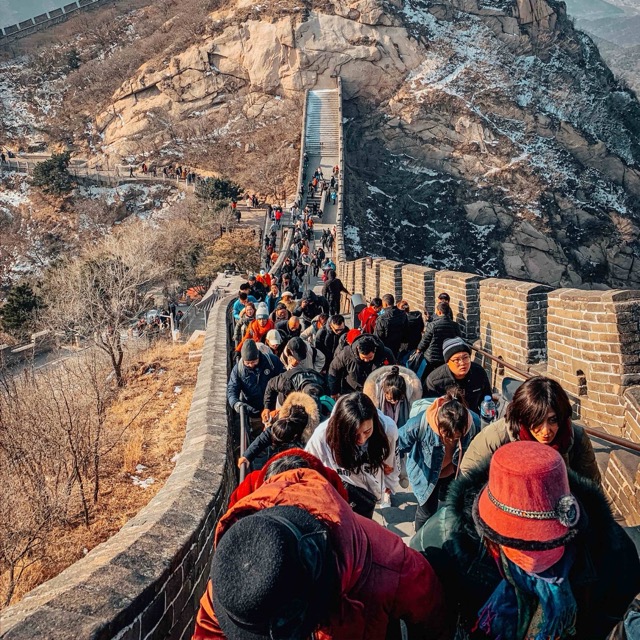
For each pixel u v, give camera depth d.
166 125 79.69
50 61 94.44
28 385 11.96
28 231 66.06
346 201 61.72
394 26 77.19
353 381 6.73
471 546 2.44
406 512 6.17
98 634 2.78
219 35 80.38
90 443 9.69
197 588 4.17
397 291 14.95
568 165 69.44
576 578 2.29
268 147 72.50
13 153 81.94
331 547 2.21
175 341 23.00
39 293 36.25
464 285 10.05
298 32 76.25
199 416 6.85
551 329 7.53
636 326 6.31
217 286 38.84
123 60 89.94
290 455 3.07
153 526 4.09
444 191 67.44
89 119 85.62
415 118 71.81
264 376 6.86
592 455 3.58
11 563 7.46
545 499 2.10
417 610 2.42
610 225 65.50
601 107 78.62
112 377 15.34
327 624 2.29
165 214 62.12
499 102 73.00
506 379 4.86
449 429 4.17
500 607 2.31
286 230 48.88
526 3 81.00
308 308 11.88
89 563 3.60
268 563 1.93
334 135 70.50
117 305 19.56
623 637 2.06
